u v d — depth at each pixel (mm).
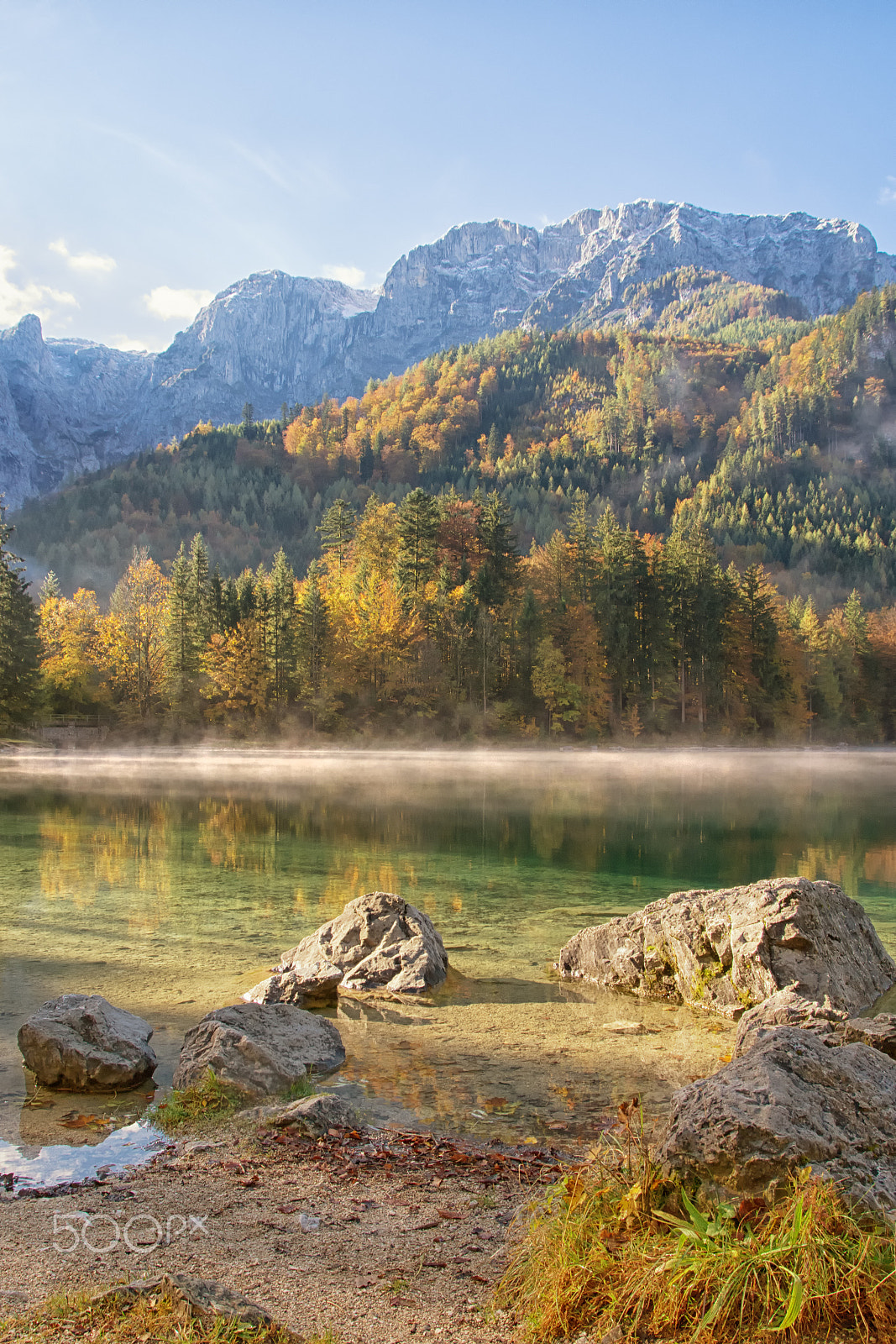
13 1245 4676
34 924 14086
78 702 79062
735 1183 4215
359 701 76125
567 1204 4500
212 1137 6445
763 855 22375
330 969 10766
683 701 89625
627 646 86562
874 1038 7480
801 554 164750
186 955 12242
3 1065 8031
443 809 33031
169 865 20031
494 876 19266
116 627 80062
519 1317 3885
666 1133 4684
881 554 164125
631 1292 3779
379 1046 8852
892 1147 4492
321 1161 5961
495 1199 5320
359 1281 4262
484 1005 10469
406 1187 5516
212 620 82250
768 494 194000
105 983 10852
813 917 10352
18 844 23094
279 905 15828
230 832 25766
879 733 105000
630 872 19906
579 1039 9164
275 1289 4180
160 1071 7941
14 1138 6438
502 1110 7102
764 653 95438
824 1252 3684
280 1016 8531
